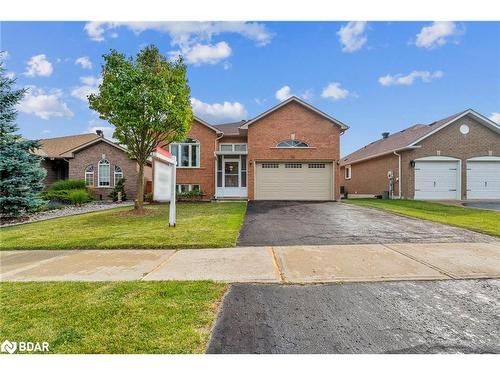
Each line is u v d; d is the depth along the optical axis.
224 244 6.48
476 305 3.49
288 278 4.39
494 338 2.81
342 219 10.14
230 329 2.97
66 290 3.94
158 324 3.02
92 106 11.38
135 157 12.59
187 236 7.32
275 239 7.13
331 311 3.36
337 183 17.69
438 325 3.04
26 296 3.75
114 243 6.65
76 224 9.55
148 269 4.90
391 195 20.50
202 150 18.77
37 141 12.88
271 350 2.66
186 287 4.02
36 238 7.41
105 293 3.83
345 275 4.51
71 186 19.89
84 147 21.25
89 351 2.63
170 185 8.84
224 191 18.56
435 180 18.39
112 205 16.91
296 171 17.95
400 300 3.63
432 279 4.32
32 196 12.33
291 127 17.89
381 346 2.71
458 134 18.36
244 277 4.44
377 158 22.83
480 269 4.73
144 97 10.78
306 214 11.46
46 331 2.92
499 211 11.96
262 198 17.97
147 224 9.29
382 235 7.49
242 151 18.66
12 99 12.29
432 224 8.98
